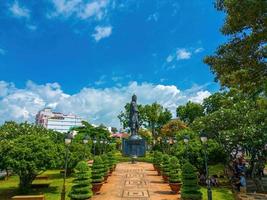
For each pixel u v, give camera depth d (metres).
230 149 27.56
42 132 36.75
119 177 30.91
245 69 14.03
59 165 22.91
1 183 29.94
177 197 20.34
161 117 77.44
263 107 27.84
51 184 27.41
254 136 25.64
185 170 18.39
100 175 21.92
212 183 26.12
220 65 14.70
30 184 24.48
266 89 14.09
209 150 26.91
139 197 20.42
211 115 29.47
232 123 28.05
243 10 11.94
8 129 33.78
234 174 26.39
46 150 22.34
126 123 70.56
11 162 21.20
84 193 17.98
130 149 51.72
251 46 13.34
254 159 27.62
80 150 30.70
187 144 27.88
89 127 53.75
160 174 32.16
